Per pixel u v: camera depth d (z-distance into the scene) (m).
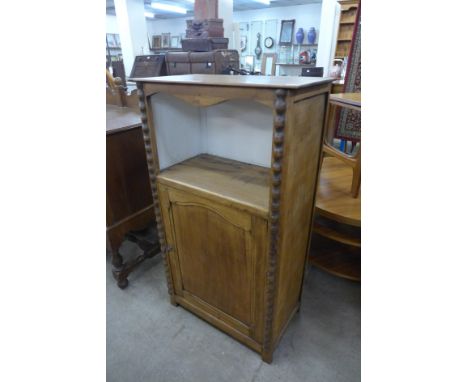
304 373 1.24
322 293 1.66
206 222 1.12
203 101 0.91
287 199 0.90
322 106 1.01
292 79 0.94
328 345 1.36
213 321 1.40
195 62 2.78
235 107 1.20
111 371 1.27
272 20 7.29
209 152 1.38
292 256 1.15
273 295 1.07
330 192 1.66
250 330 1.26
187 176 1.16
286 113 0.76
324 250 1.79
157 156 1.17
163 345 1.37
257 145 1.22
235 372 1.25
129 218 1.64
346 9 3.89
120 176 1.55
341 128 2.16
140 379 1.24
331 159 2.12
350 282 1.73
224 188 1.06
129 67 4.77
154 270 1.85
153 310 1.55
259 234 0.98
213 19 2.98
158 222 1.29
